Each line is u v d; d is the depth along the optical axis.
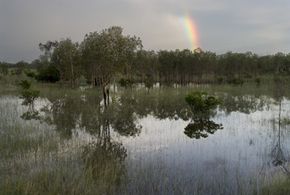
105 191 9.17
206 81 61.88
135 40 35.41
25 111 25.88
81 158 12.19
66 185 9.20
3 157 12.23
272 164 11.98
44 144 14.06
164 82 60.00
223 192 9.19
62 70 52.97
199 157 12.94
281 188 9.03
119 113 25.25
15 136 15.38
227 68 64.19
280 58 65.19
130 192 9.22
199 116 23.77
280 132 17.83
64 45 51.16
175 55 60.03
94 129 19.06
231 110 27.44
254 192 9.04
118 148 14.31
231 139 16.25
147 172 10.72
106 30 34.84
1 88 48.56
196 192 9.19
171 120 22.55
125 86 45.25
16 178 9.74
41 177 9.73
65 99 35.62
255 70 66.44
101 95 38.47
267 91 42.66
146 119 22.97
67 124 20.50
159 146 14.77
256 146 14.77
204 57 61.72
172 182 9.97
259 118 22.88
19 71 77.19
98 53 34.44
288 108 28.22
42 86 49.47
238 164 11.99
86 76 44.94
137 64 47.78
